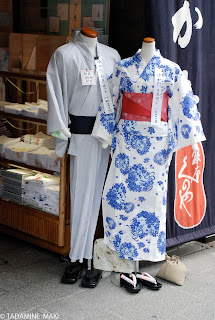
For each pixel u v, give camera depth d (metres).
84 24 4.61
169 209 4.51
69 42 4.00
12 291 3.86
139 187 3.94
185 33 4.25
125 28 4.59
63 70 3.86
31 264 4.39
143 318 3.57
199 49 4.39
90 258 4.16
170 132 3.92
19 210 4.63
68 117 4.02
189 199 4.66
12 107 4.61
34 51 4.54
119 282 4.06
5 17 5.16
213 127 4.74
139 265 4.48
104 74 3.98
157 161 3.91
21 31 5.22
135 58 3.82
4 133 5.17
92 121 4.01
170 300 3.86
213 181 4.86
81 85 3.91
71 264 4.43
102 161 4.16
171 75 3.82
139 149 3.90
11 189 4.68
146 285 4.04
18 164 4.61
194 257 4.73
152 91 3.80
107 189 4.06
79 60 3.89
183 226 4.66
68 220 4.34
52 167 4.31
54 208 4.35
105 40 4.44
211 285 4.15
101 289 4.00
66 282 4.04
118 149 3.98
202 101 4.58
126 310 3.67
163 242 4.08
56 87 3.87
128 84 3.84
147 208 3.98
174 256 4.26
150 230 4.01
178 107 3.90
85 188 4.07
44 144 4.66
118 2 4.61
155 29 4.00
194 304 3.81
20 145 4.68
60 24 4.82
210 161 4.79
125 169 3.95
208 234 4.88
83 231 4.11
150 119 3.83
